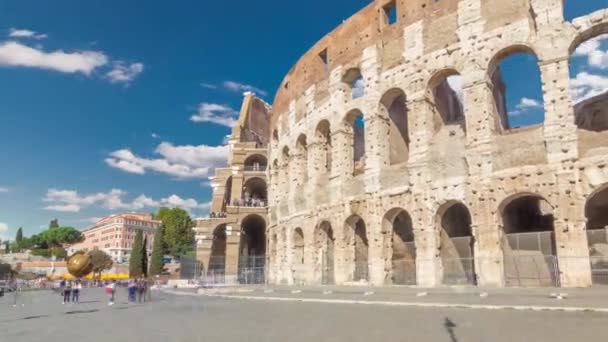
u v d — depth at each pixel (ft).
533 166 110.42
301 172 191.62
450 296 97.19
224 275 249.14
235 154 290.97
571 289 93.86
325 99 173.17
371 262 140.77
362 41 159.63
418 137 134.00
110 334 67.05
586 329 56.44
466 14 128.88
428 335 56.49
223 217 280.10
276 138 232.53
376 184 143.54
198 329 68.54
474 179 119.14
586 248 100.99
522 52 120.67
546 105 110.63
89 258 112.37
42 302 155.02
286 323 71.77
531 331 56.59
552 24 113.09
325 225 168.76
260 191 320.09
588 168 103.71
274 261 215.31
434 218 126.21
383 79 148.56
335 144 163.32
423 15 139.95
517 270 109.91
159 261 332.39
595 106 151.94
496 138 118.11
